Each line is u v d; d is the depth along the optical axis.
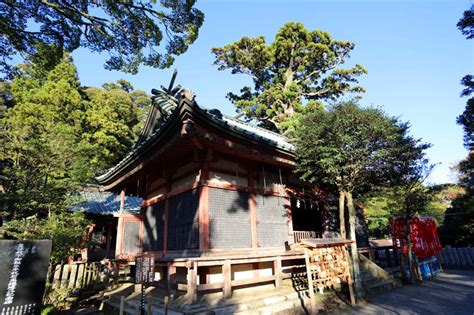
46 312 9.66
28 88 22.39
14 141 11.99
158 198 11.43
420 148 10.22
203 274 8.91
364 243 14.80
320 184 12.38
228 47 27.53
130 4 8.10
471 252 19.80
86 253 18.03
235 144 8.39
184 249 9.10
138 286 11.27
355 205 14.28
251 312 7.40
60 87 21.27
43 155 11.34
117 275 12.91
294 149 10.29
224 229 8.85
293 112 26.53
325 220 12.95
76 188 12.28
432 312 8.17
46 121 18.45
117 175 12.45
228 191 9.35
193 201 9.13
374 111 9.41
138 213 14.02
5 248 5.06
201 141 7.81
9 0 7.27
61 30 8.38
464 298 9.93
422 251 15.49
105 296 11.68
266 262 10.30
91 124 23.39
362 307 8.79
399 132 9.95
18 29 7.66
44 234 10.07
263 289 9.27
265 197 10.46
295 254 10.02
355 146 9.42
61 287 12.09
